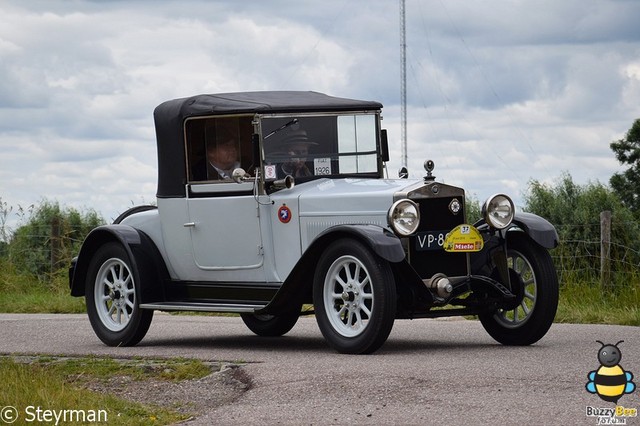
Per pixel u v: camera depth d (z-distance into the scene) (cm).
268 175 1156
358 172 1214
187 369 988
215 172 1201
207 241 1212
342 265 1065
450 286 1077
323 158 1192
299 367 952
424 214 1088
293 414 773
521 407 758
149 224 1273
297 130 1179
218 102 1191
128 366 1034
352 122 1214
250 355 1078
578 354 1018
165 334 1370
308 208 1129
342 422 742
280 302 1112
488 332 1153
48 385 868
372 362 974
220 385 928
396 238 1033
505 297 1101
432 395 808
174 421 780
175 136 1227
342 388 845
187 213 1224
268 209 1159
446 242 1091
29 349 1198
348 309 1059
